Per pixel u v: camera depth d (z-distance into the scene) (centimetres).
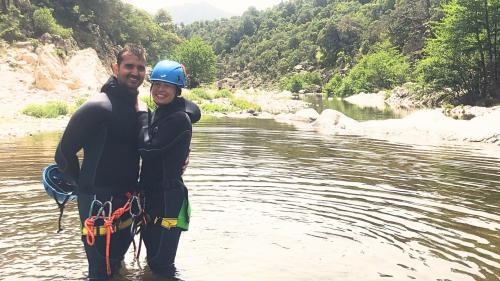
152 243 424
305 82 10056
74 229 529
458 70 3350
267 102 4166
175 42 9744
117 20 6950
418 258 456
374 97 5481
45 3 5294
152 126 411
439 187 773
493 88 3284
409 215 604
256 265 436
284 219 578
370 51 9138
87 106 391
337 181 804
